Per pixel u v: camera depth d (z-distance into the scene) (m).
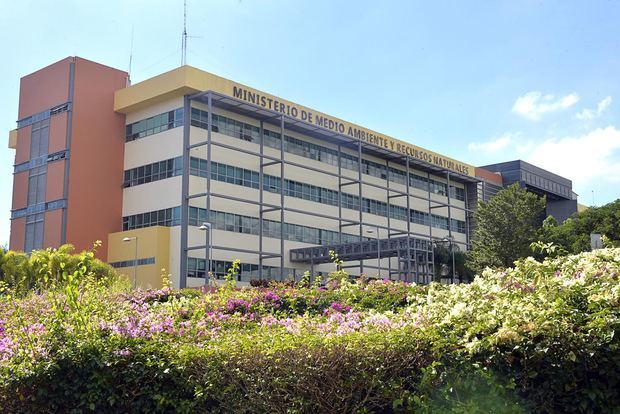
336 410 6.10
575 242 63.75
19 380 6.86
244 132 59.66
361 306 12.84
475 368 5.78
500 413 5.53
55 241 55.47
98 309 8.91
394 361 6.20
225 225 55.97
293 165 63.16
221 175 56.78
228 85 57.16
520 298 6.90
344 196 69.06
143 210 56.91
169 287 16.00
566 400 5.42
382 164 75.00
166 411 6.78
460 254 70.88
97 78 59.44
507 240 61.94
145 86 57.31
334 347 6.19
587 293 6.39
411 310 8.02
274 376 6.22
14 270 34.81
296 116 62.28
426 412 5.85
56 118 58.41
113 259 56.38
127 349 7.04
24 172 60.38
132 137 59.53
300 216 63.62
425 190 80.62
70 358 6.95
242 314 11.41
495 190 92.75
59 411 6.92
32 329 7.92
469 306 6.84
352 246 59.75
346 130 67.69
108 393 6.84
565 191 108.81
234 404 6.33
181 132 55.25
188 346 6.98
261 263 57.88
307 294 13.55
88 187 57.09
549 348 5.51
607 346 5.33
